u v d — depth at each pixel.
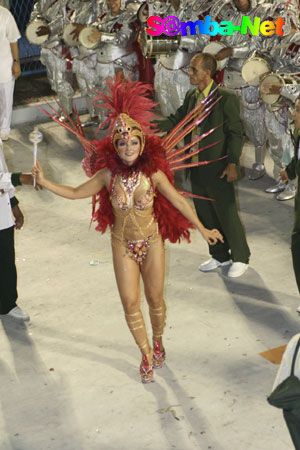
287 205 8.01
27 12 14.50
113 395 4.88
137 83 4.72
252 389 4.85
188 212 4.68
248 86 8.23
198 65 5.96
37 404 4.83
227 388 4.88
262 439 4.37
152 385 4.97
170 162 4.91
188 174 6.49
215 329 5.61
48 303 6.16
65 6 10.25
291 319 5.71
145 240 4.70
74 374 5.15
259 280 6.38
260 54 7.81
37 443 4.46
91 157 4.82
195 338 5.50
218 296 6.13
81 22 10.05
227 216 6.32
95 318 5.88
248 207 8.02
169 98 8.96
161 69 8.88
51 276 6.65
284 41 7.60
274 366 5.09
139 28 9.67
